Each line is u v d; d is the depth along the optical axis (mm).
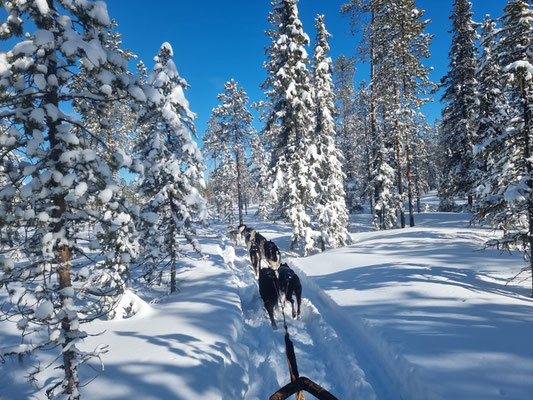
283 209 22500
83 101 4750
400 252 14758
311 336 7188
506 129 9422
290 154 20438
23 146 3984
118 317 7656
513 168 8906
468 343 5125
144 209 10312
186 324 7113
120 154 4500
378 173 28594
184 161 10797
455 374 4258
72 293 3855
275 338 7207
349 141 38469
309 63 19297
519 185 8305
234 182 50594
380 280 9922
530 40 8281
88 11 4059
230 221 48938
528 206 8602
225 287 10703
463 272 10250
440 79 25688
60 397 3855
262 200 48531
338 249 18484
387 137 26984
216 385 4539
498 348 4855
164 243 10844
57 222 3955
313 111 20891
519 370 4203
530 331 5422
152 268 10867
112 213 4277
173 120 10031
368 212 45000
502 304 7020
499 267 10711
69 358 3961
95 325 7219
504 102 17094
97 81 4316
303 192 19750
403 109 23828
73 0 4109
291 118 19391
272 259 12070
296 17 18781
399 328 6051
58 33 3949
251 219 52031
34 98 4043
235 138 35969
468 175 23812
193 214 11672
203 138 46906
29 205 3820
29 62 3832
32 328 6684
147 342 6066
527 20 8055
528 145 8648
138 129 10969
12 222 3752
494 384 3959
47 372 5098
